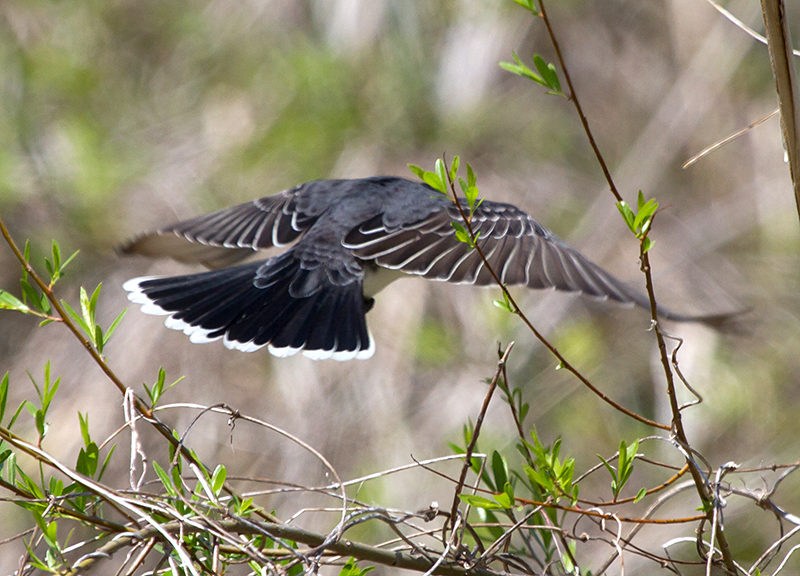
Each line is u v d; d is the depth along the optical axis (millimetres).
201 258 7617
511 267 6152
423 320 11211
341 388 10922
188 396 11141
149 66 12898
